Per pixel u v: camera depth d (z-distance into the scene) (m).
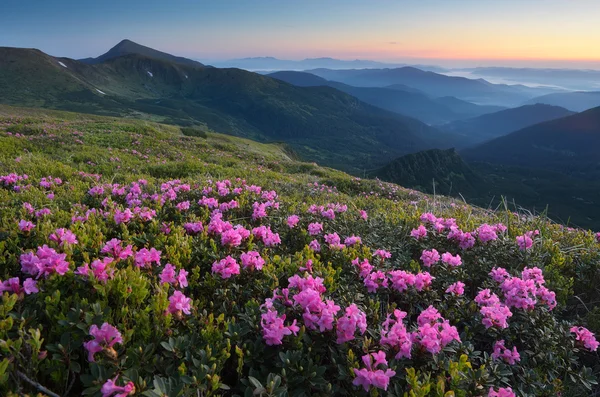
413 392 2.72
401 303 4.80
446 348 3.53
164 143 28.45
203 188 9.48
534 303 4.56
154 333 3.09
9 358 2.47
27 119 34.56
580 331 4.28
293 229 7.01
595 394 4.05
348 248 5.83
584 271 6.36
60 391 2.72
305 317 3.45
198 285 4.23
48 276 3.49
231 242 5.14
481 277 5.88
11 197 7.59
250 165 25.92
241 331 3.30
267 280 4.40
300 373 3.04
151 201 7.88
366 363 2.98
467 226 7.86
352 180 21.70
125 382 2.48
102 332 2.67
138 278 3.54
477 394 3.08
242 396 3.04
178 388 2.54
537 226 8.74
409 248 6.86
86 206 7.18
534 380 3.67
